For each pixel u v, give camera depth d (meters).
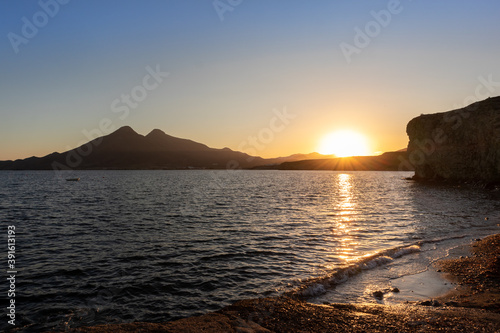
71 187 81.62
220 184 95.88
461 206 37.09
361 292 10.86
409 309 8.77
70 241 19.58
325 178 145.12
